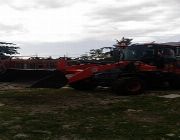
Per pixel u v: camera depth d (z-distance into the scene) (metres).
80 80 14.77
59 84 13.81
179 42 19.55
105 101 12.70
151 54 15.63
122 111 10.68
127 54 16.02
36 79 14.11
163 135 7.70
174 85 16.05
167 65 15.79
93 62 16.53
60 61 15.17
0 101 12.78
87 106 11.66
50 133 7.98
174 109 10.82
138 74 14.90
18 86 13.88
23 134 7.87
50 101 12.83
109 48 17.08
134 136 7.66
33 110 10.93
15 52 31.38
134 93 14.27
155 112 10.42
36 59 23.55
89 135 7.80
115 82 14.32
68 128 8.45
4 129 8.32
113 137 7.61
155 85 15.63
